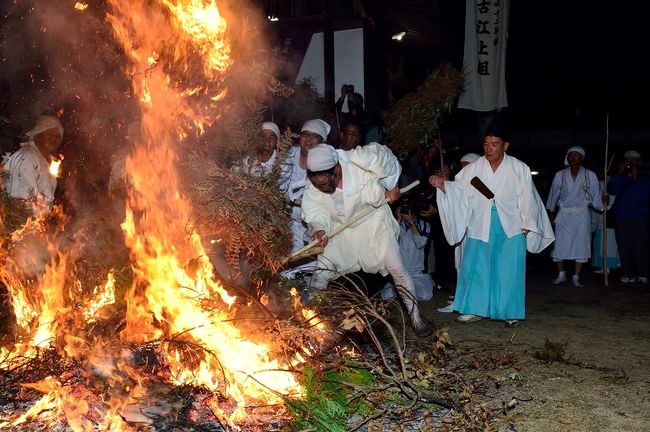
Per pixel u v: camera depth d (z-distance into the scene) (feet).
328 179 16.40
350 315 14.35
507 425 12.09
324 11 35.78
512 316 20.34
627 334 19.95
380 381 13.71
